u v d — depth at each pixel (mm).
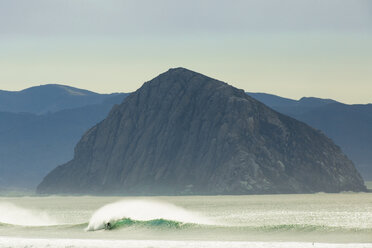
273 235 180625
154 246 159750
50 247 161250
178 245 161250
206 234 185875
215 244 162375
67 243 168000
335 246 155250
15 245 166375
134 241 170750
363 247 152875
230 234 184875
